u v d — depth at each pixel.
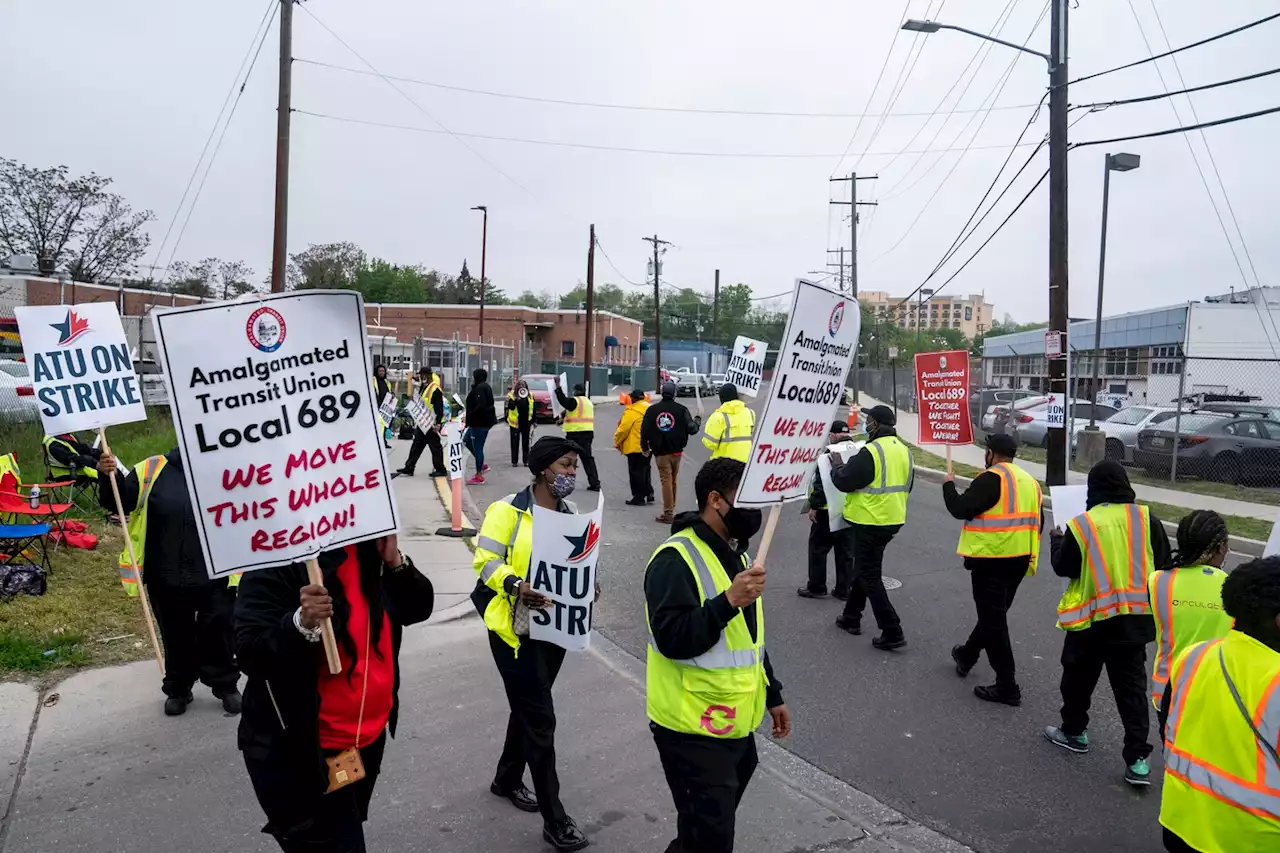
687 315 102.06
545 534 3.86
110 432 15.41
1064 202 16.09
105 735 5.03
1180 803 2.74
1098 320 22.50
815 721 5.59
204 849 3.88
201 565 5.19
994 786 4.73
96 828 4.04
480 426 15.38
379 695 2.95
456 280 92.50
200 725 5.20
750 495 3.19
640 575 9.35
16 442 12.77
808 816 4.39
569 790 4.58
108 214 36.66
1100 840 4.19
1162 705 3.08
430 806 4.34
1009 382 45.75
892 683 6.28
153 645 6.00
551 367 56.00
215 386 2.68
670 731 3.10
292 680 2.73
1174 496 15.62
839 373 3.49
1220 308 28.94
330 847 2.84
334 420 2.84
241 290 49.31
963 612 8.09
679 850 3.12
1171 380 29.41
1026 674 6.51
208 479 2.67
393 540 3.00
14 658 5.90
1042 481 17.48
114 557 8.66
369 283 74.56
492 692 5.88
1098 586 4.81
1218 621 3.84
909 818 4.39
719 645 3.04
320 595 2.63
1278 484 16.83
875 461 6.79
